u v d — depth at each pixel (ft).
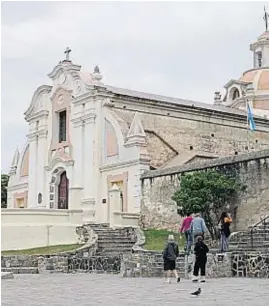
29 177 138.31
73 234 99.50
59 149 129.59
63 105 129.70
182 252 64.08
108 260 71.20
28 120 140.77
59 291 44.14
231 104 161.99
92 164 118.62
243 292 40.06
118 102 120.78
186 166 97.55
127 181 110.63
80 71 127.13
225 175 89.76
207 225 86.33
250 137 135.85
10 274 63.72
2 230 94.48
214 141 130.00
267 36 167.63
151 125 122.31
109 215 105.40
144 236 89.51
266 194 83.25
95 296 39.01
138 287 46.65
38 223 98.27
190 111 127.44
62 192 128.98
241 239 71.61
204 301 34.32
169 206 99.76
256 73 163.32
